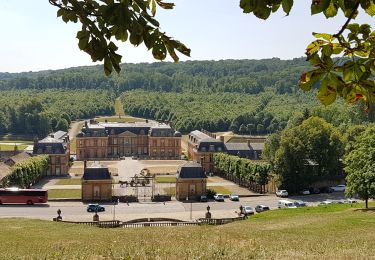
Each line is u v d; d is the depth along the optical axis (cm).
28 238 5306
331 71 608
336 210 8150
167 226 7225
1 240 5116
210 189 11212
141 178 11531
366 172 7569
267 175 10969
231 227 6488
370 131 7956
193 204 9969
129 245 3700
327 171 11419
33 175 11869
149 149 18525
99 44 676
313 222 6588
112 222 7656
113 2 651
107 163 16575
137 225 7738
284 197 10719
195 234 5041
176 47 685
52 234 5738
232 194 10475
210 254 3020
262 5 573
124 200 10375
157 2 673
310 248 3706
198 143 15538
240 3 581
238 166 12225
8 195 9606
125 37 680
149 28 672
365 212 7275
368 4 575
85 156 18025
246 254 3092
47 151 14500
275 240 4488
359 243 4153
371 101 620
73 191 11350
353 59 625
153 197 10438
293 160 10925
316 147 11331
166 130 18550
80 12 659
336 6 577
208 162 15338
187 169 10719
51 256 3125
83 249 3581
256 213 8775
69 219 8119
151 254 3067
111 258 2927
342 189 11562
